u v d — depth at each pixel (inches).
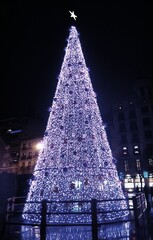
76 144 402.0
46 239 283.7
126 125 1943.9
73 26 515.5
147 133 1852.9
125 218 400.5
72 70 458.6
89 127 413.7
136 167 1786.4
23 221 398.9
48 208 377.7
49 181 391.2
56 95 448.5
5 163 1857.8
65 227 347.3
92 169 390.3
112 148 1911.9
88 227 344.5
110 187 396.2
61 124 418.9
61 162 397.4
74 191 381.1
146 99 1951.3
